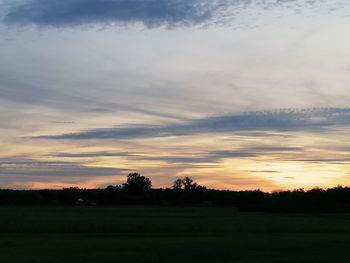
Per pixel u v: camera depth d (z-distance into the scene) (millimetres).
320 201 131750
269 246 38156
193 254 33562
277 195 141500
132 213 115250
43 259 30750
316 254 33781
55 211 122875
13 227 53750
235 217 96812
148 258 31719
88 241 41375
